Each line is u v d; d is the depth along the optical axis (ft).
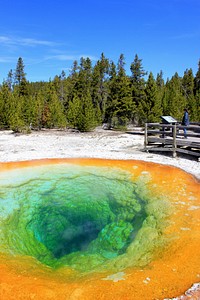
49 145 65.82
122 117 113.60
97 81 164.76
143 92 112.88
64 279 18.02
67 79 211.00
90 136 86.63
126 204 31.81
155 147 53.88
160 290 15.98
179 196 30.73
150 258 19.90
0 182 37.29
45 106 125.59
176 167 41.60
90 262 21.84
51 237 27.14
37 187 36.68
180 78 237.66
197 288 16.02
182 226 23.97
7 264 19.53
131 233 25.59
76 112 113.29
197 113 139.54
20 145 65.82
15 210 30.86
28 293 15.98
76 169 42.80
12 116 107.65
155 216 26.89
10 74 200.95
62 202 33.42
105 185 37.32
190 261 18.83
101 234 27.07
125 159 47.34
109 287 16.37
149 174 38.93
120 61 148.97
